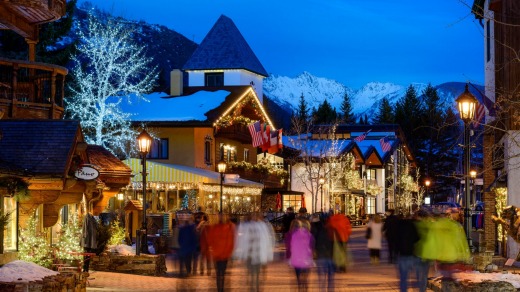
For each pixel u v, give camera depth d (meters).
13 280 16.30
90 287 21.58
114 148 54.75
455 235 19.20
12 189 19.33
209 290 21.30
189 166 55.47
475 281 18.27
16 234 20.77
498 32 32.03
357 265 30.23
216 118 55.97
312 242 20.33
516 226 24.56
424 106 121.75
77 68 54.28
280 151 69.88
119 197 45.12
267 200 68.25
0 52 50.88
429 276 24.81
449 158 116.50
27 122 21.92
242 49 75.38
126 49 57.28
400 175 101.56
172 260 33.53
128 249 28.48
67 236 24.80
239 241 20.41
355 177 78.81
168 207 51.50
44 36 51.47
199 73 74.31
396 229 19.44
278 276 26.03
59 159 20.88
